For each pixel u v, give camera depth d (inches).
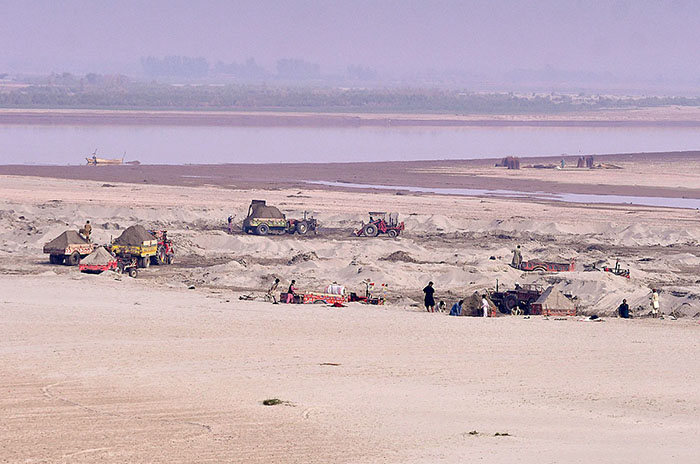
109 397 3897.6
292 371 4522.6
